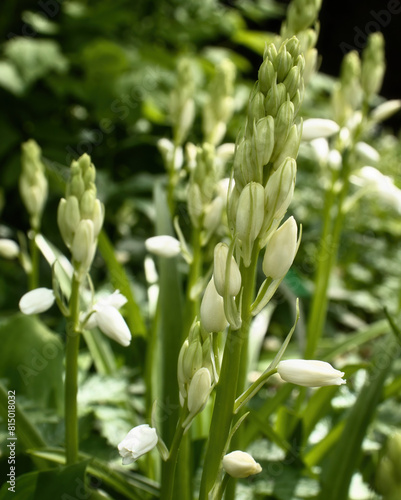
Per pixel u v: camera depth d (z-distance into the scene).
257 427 0.37
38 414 0.34
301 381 0.23
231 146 0.40
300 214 0.78
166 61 0.79
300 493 0.33
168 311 0.35
